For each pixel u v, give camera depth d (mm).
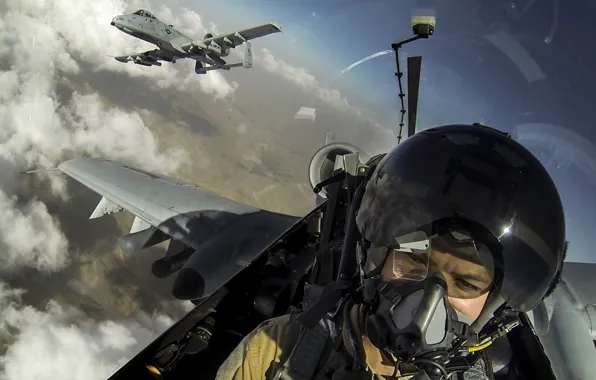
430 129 636
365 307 575
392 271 558
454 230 522
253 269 1017
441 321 483
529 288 545
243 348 645
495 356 699
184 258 1812
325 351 578
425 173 567
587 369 726
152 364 785
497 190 539
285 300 988
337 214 992
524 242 532
